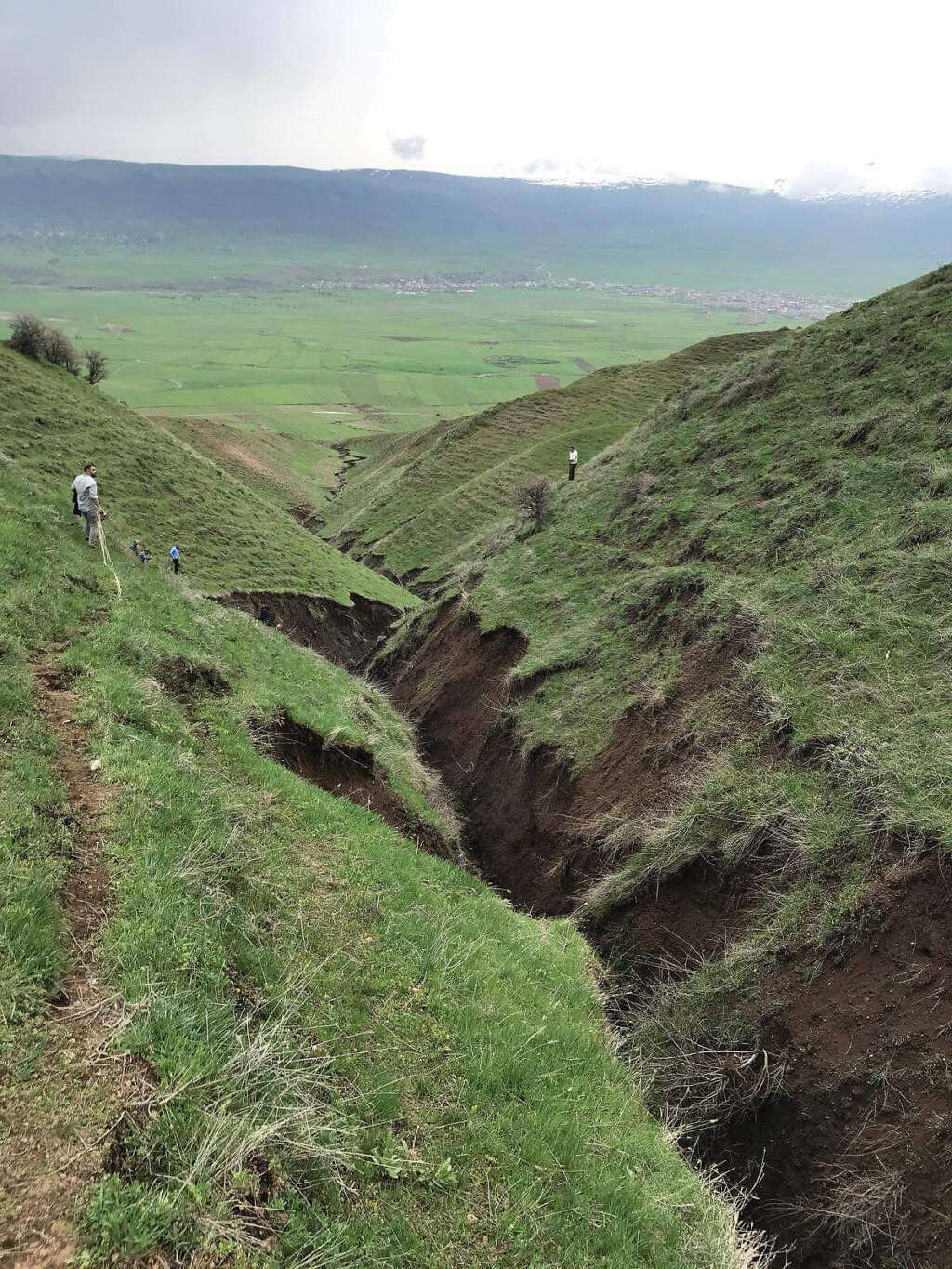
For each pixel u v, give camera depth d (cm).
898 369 2092
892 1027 754
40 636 991
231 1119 450
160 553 3309
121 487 3678
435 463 6850
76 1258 352
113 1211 374
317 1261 416
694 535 2014
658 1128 765
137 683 986
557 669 1914
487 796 1825
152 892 602
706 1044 877
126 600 1341
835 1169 720
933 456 1606
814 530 1655
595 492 2891
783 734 1161
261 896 722
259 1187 436
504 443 6881
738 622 1481
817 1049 791
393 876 941
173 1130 432
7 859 556
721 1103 816
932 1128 680
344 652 3581
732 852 1053
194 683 1206
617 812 1363
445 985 747
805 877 951
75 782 724
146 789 745
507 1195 535
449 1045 664
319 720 1457
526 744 1756
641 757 1439
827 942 860
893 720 1052
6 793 632
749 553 1758
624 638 1845
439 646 2678
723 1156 795
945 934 775
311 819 984
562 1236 522
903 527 1463
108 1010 492
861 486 1686
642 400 7056
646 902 1143
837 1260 679
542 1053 739
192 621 1540
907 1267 632
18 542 1249
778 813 1036
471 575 2986
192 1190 403
